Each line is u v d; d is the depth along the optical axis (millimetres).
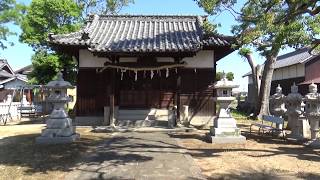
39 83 25938
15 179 7855
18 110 24516
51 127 12281
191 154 10484
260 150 11203
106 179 7770
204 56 18062
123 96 18156
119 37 18203
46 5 24766
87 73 18141
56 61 24828
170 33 18859
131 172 8344
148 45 16500
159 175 8070
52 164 9156
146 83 18219
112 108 16844
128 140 13109
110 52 15914
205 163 9273
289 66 32438
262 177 7934
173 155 10289
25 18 24672
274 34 10453
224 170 8539
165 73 18125
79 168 8750
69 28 24969
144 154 10422
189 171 8422
